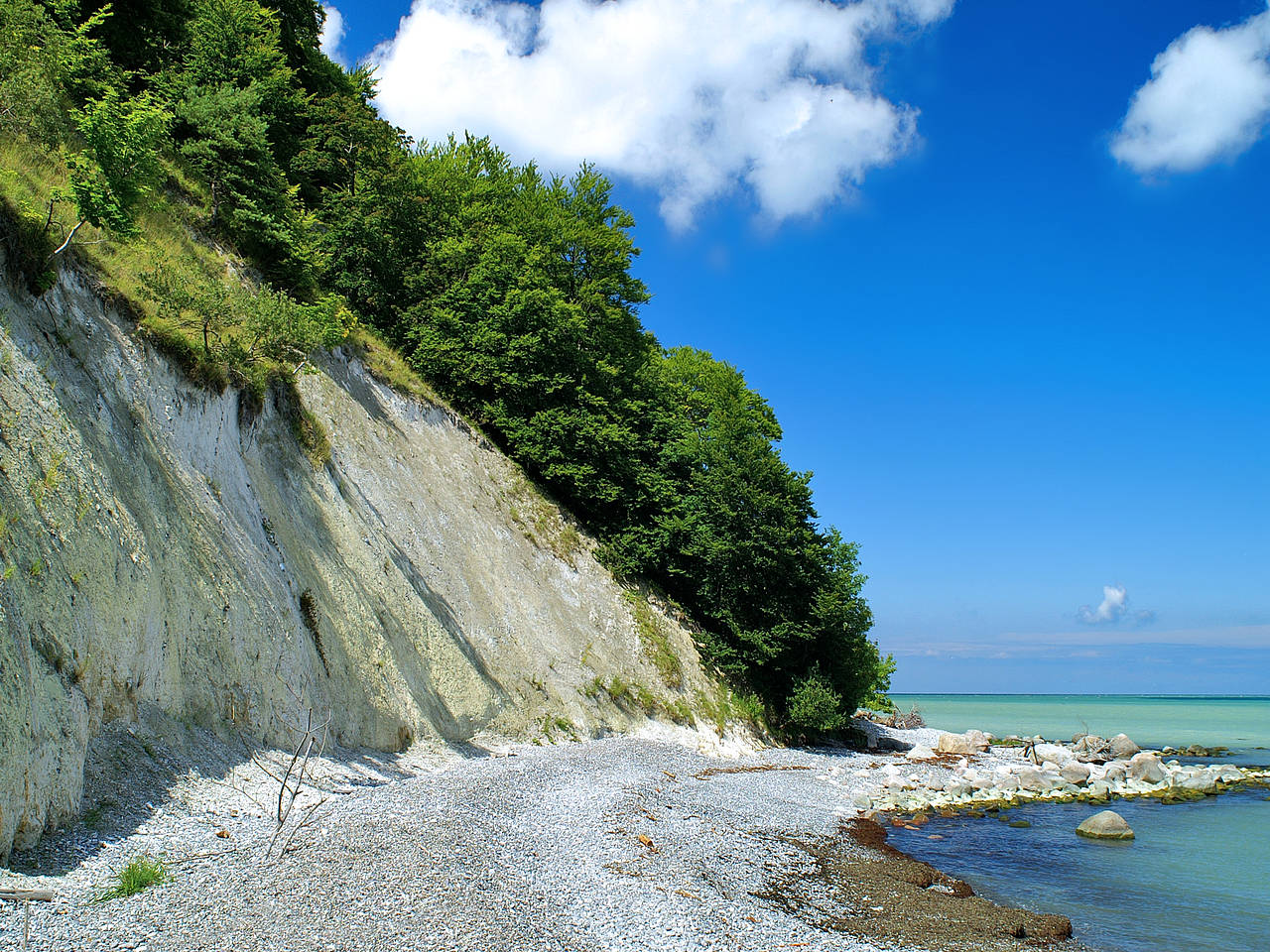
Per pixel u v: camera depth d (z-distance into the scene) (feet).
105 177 53.42
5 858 29.84
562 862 47.42
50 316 48.93
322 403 91.30
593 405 132.26
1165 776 118.83
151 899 30.42
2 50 64.18
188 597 50.39
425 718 74.59
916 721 205.05
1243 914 56.49
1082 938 50.62
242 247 92.58
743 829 67.10
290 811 42.47
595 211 161.79
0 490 36.04
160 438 54.90
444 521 100.37
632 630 119.75
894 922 49.19
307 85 138.41
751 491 137.18
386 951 29.78
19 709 31.32
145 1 100.32
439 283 133.39
